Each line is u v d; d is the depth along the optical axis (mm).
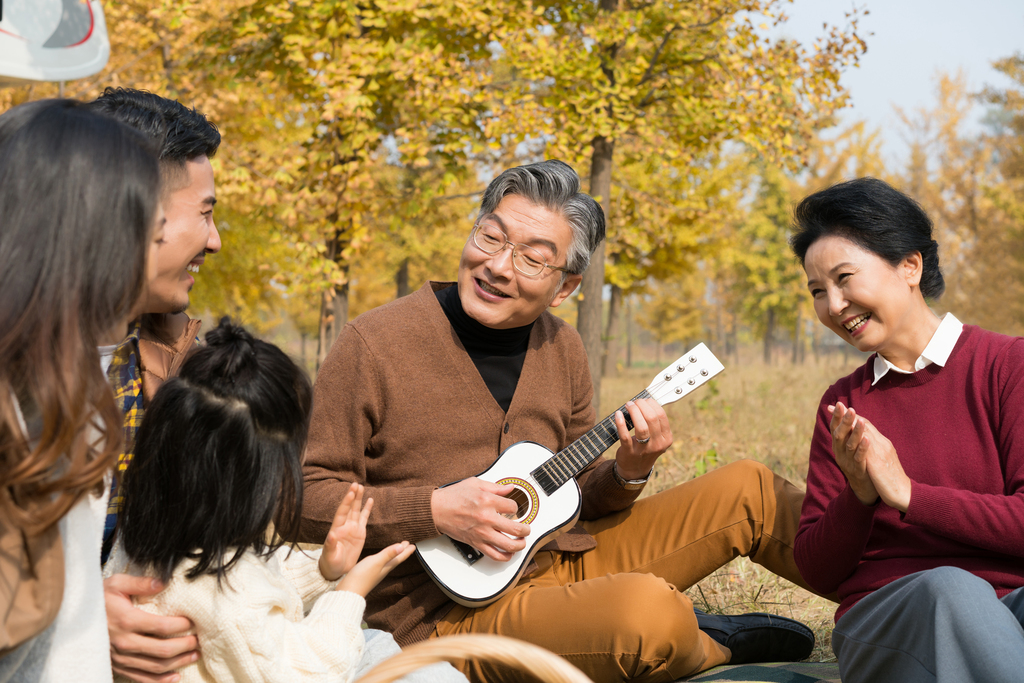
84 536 1311
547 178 2264
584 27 7566
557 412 2484
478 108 7863
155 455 1426
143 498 1438
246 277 13758
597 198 8117
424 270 19016
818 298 2086
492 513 2082
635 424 2291
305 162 8250
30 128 1205
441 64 7301
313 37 7562
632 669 2014
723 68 7773
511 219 2246
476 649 1261
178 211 1669
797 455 5707
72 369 1165
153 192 1263
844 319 2027
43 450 1147
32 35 3562
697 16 7719
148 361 1715
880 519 2021
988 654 1539
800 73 7652
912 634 1710
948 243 22234
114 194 1208
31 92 8648
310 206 8180
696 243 15430
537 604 2100
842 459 1874
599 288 8125
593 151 8133
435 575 2166
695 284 41344
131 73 10086
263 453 1442
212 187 1764
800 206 2092
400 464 2281
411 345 2277
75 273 1175
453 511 2098
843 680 1972
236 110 10898
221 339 1476
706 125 8016
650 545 2467
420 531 2123
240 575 1489
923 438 1997
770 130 7773
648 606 1982
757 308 36812
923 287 2072
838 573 2006
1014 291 20984
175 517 1416
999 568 1884
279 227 8586
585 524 2600
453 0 7258
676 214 10461
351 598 1640
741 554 2438
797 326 36781
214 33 8227
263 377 1438
